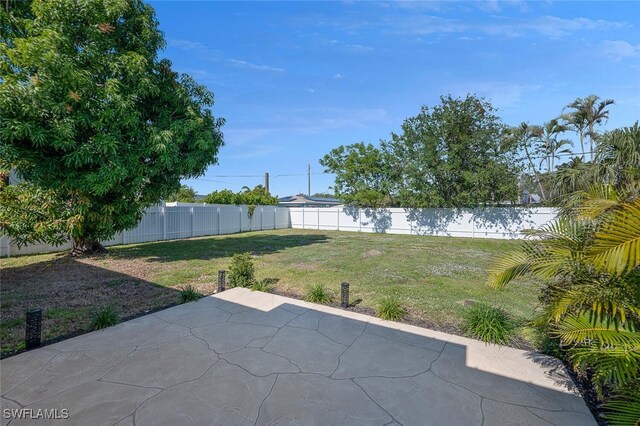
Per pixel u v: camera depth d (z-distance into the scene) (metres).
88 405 2.24
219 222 16.72
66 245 9.84
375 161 18.08
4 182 7.59
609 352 1.86
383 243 13.00
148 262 8.09
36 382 2.53
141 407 2.22
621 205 2.11
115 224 8.41
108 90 6.70
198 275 6.64
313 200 35.09
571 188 9.99
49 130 6.25
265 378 2.64
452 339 3.51
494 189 14.34
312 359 3.00
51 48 6.11
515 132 14.77
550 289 2.75
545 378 2.72
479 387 2.57
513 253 2.84
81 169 7.05
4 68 6.23
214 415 2.16
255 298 4.99
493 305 4.70
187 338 3.45
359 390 2.49
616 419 1.73
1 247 8.42
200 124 8.24
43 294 5.14
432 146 14.61
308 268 7.55
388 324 3.95
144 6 7.97
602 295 2.12
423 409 2.27
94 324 3.71
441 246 12.03
